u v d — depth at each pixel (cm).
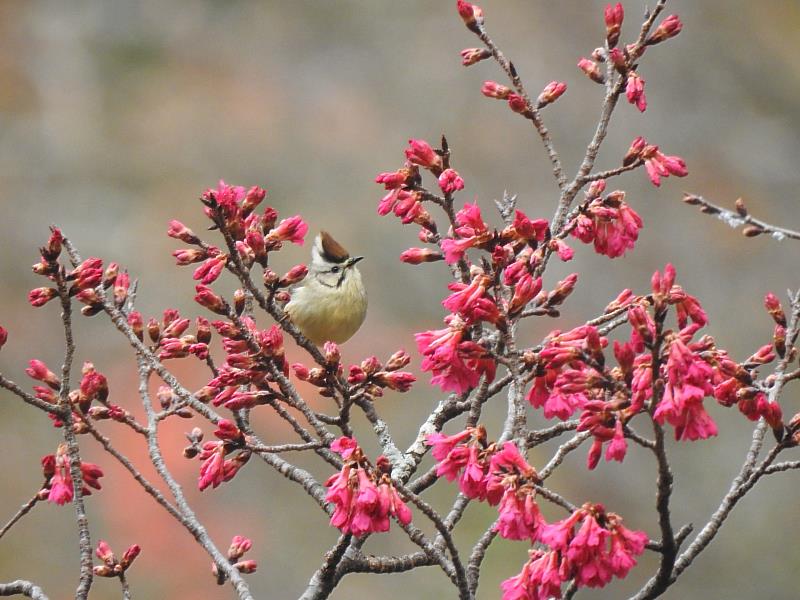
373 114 2033
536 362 449
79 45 2180
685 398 386
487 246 460
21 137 2002
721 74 2033
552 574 396
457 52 2086
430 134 2003
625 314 497
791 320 493
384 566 529
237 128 2041
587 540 388
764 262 1783
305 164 1991
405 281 1677
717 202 1888
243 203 515
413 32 2134
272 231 513
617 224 512
